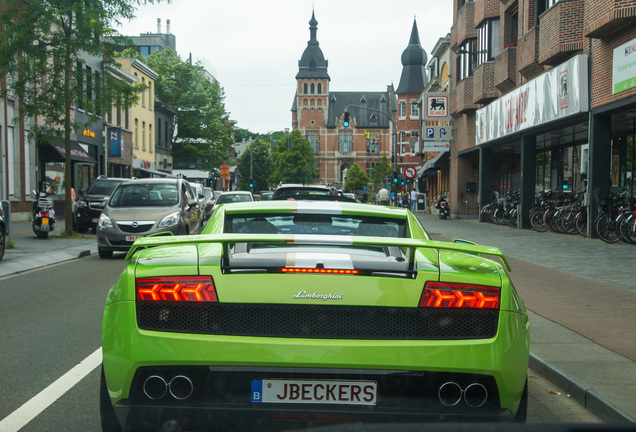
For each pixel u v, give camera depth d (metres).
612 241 17.61
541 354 5.80
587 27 16.98
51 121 20.33
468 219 37.50
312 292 3.10
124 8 19.92
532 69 23.53
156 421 3.03
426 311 3.13
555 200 24.77
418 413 3.04
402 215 4.79
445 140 38.16
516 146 31.27
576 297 9.09
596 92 17.94
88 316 7.83
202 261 3.29
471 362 3.06
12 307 8.45
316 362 3.00
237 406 3.03
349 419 3.02
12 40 19.56
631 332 6.75
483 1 29.75
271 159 116.00
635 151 18.73
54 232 22.62
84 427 4.02
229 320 3.12
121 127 45.88
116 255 15.84
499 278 3.30
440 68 48.84
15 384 4.99
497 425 1.47
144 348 3.06
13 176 28.97
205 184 64.69
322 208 4.75
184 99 62.91
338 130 143.00
